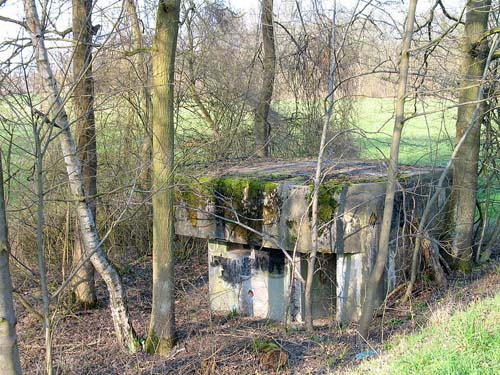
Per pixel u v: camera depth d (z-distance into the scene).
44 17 5.75
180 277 10.52
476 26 8.56
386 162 8.30
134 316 8.57
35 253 9.29
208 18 12.95
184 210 8.43
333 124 14.23
